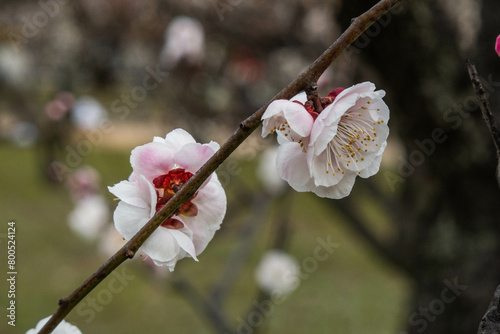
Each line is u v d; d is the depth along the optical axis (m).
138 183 1.12
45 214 8.79
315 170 1.08
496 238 3.05
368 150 1.09
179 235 1.08
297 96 1.11
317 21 3.49
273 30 3.60
